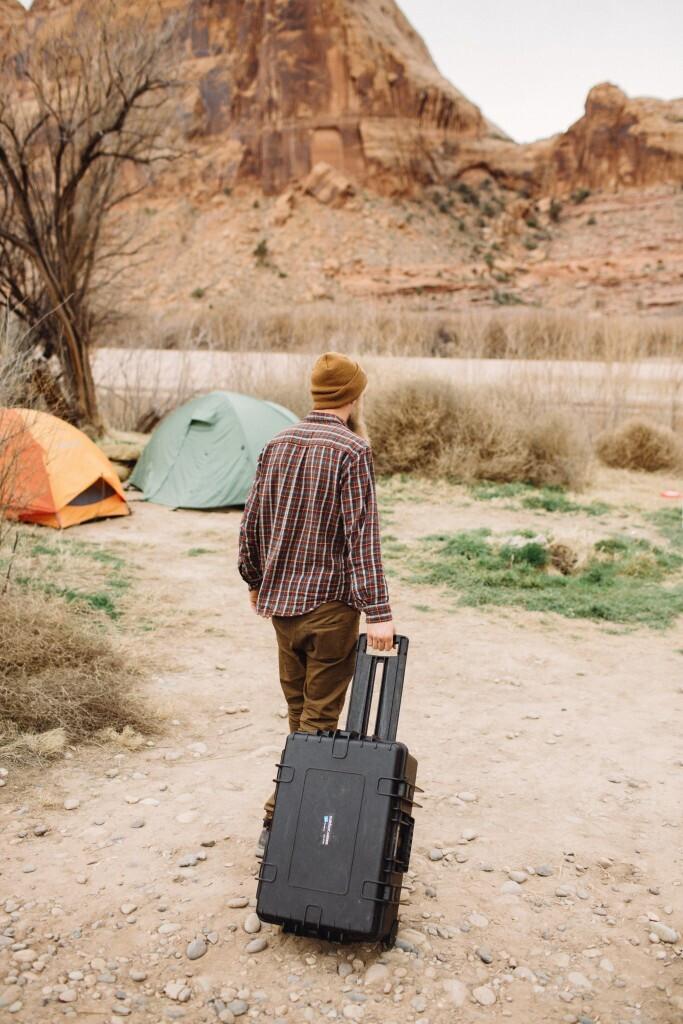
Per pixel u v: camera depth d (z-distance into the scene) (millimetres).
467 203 118062
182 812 3611
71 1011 2457
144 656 5266
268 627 6141
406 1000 2574
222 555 8031
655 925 2984
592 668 5570
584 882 3250
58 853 3270
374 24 122688
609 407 14172
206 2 109938
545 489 11289
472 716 4785
